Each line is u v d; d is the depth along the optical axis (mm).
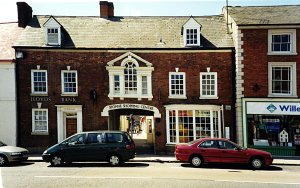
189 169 16172
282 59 21000
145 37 23047
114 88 22203
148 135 27844
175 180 13242
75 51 22125
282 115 20969
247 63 21188
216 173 15062
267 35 21078
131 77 22156
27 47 21984
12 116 21984
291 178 13992
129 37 23078
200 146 16969
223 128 21594
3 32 24531
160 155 21156
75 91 22297
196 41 22000
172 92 22047
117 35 23312
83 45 22344
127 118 34094
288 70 21188
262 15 22531
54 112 22125
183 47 21797
